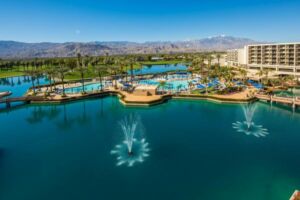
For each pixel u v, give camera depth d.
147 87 94.12
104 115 70.75
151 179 34.97
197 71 155.00
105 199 30.73
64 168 38.72
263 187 32.53
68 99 87.50
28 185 34.09
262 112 68.69
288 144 46.38
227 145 46.41
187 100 87.75
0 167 39.34
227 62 198.12
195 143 47.78
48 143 49.44
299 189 31.92
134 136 52.34
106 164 39.72
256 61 147.00
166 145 46.97
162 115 68.75
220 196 30.86
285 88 99.19
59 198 31.11
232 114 67.69
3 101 81.56
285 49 125.38
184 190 32.22
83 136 53.31
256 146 45.78
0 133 56.09
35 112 76.25
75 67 175.00
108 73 159.12
